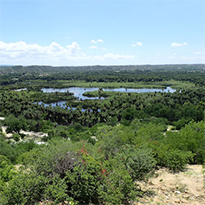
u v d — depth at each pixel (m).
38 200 6.38
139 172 8.33
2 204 5.95
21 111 102.06
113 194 6.38
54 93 176.50
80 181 6.71
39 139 59.47
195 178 9.43
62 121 91.94
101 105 114.75
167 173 10.51
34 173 6.92
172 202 6.97
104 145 10.52
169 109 78.56
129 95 143.88
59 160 7.35
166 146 12.32
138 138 14.16
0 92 168.88
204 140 13.54
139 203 6.86
